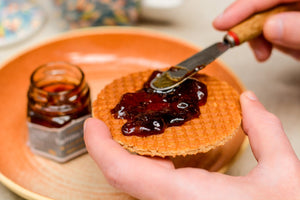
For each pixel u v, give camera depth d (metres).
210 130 0.33
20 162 0.38
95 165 0.38
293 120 0.43
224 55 0.49
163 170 0.31
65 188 0.37
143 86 0.36
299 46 0.39
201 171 0.32
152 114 0.33
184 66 0.36
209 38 0.52
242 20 0.40
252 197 0.31
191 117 0.34
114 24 0.51
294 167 0.31
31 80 0.37
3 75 0.42
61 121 0.37
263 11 0.40
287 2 0.40
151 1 0.51
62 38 0.45
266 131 0.33
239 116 0.34
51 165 0.38
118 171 0.31
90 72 0.45
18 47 0.49
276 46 0.45
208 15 0.55
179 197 0.31
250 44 0.44
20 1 0.54
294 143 0.41
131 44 0.46
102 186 0.37
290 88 0.46
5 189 0.37
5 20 0.51
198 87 0.35
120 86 0.36
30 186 0.37
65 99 0.37
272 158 0.32
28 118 0.38
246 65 0.48
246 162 0.40
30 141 0.38
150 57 0.46
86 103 0.38
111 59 0.46
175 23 0.54
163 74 0.36
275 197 0.31
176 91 0.34
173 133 0.33
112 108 0.35
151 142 0.33
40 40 0.50
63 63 0.39
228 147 0.38
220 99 0.35
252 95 0.35
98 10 0.49
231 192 0.31
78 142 0.38
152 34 0.45
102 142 0.32
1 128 0.40
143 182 0.31
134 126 0.33
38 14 0.53
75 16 0.49
